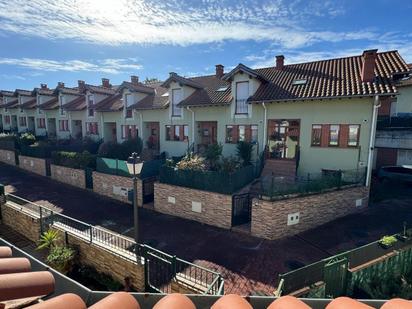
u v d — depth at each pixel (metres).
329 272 8.86
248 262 10.48
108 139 29.36
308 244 11.76
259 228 12.43
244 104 19.05
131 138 25.97
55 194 20.27
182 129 22.66
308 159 16.92
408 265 11.27
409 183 18.56
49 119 36.97
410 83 21.33
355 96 14.37
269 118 17.97
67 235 12.71
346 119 15.48
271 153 18.27
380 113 23.28
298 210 12.66
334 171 15.06
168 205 15.91
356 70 17.06
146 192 17.55
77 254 12.09
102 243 11.51
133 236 13.05
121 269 10.41
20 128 43.28
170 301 3.59
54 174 24.41
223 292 7.97
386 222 13.74
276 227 12.15
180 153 22.95
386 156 22.00
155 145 25.52
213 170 15.28
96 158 20.91
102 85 35.06
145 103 25.05
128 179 17.98
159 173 17.11
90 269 11.61
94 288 10.87
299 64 20.77
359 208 15.26
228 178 13.65
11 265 4.64
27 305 4.10
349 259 9.38
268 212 12.05
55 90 34.72
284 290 7.87
